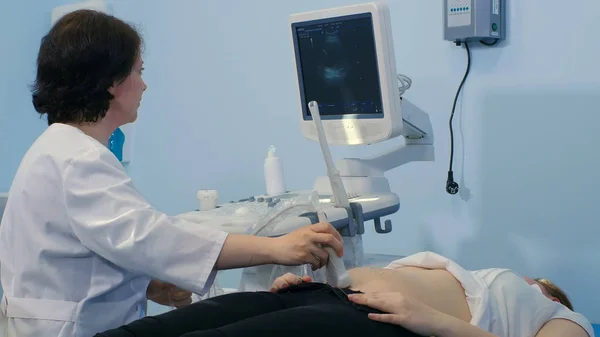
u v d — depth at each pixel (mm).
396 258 2283
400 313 1316
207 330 1119
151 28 3285
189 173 3283
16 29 3338
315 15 2174
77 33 1419
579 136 2445
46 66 1439
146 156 3381
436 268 1676
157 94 3314
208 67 3172
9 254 1429
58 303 1396
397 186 2795
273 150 2291
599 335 2359
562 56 2443
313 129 2303
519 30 2498
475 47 2574
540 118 2500
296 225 1761
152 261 1372
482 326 1492
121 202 1367
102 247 1353
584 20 2396
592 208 2449
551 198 2512
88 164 1368
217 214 1927
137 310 1517
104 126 1508
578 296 2498
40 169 1385
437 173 2707
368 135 2168
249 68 3072
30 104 3420
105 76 1435
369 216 2029
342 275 1478
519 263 2590
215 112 3180
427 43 2666
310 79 2271
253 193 3135
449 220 2705
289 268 1798
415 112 2244
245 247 1428
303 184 3010
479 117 2602
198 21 3168
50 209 1377
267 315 1200
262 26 3018
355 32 2113
